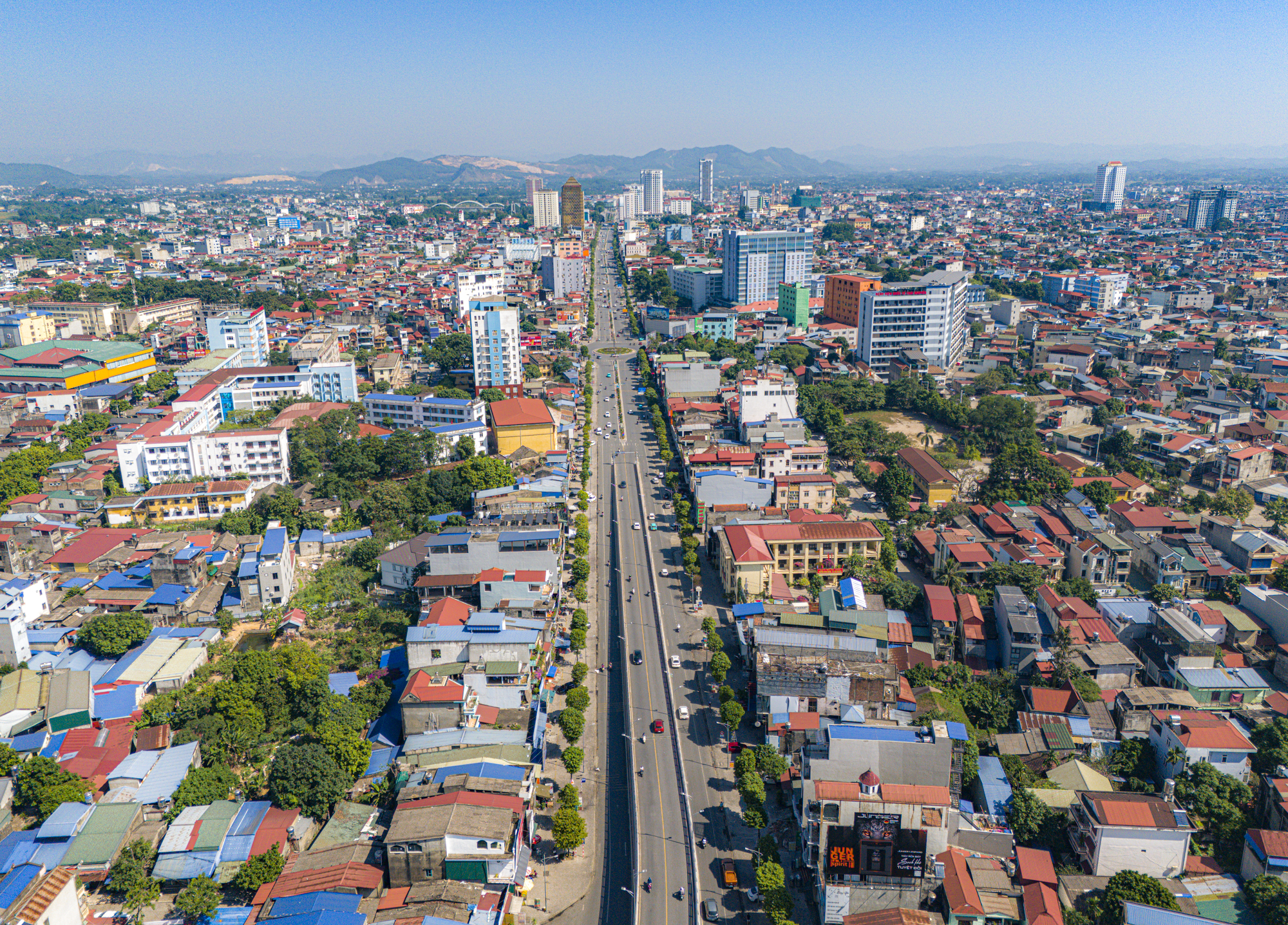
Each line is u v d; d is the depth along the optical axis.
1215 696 160.62
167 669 172.00
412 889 120.62
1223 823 132.62
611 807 148.38
